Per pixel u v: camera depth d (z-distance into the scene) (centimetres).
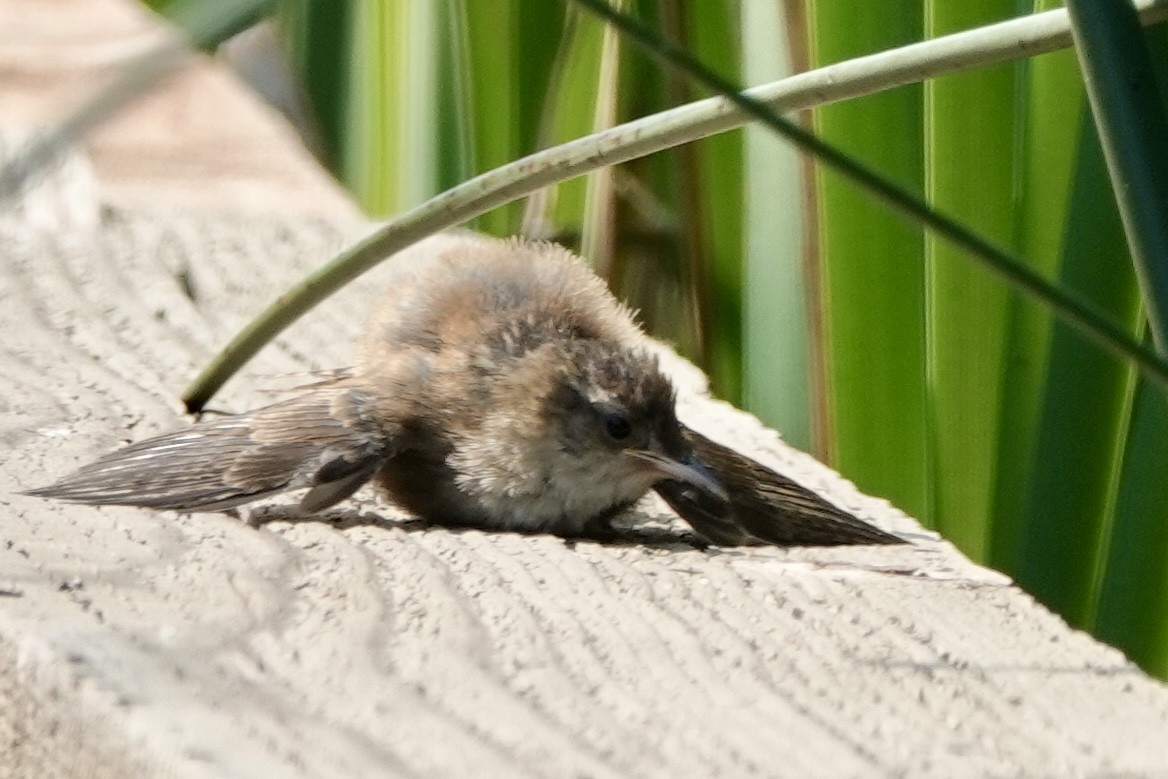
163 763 499
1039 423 1110
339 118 1416
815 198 1176
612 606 704
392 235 890
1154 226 639
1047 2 1038
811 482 1027
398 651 630
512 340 1051
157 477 898
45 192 1427
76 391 1055
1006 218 1105
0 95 1596
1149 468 1080
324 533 802
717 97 745
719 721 573
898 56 712
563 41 1314
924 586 767
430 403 1024
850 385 1148
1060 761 549
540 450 1022
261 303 1253
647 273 1389
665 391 1027
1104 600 1096
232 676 586
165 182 1538
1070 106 1098
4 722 611
